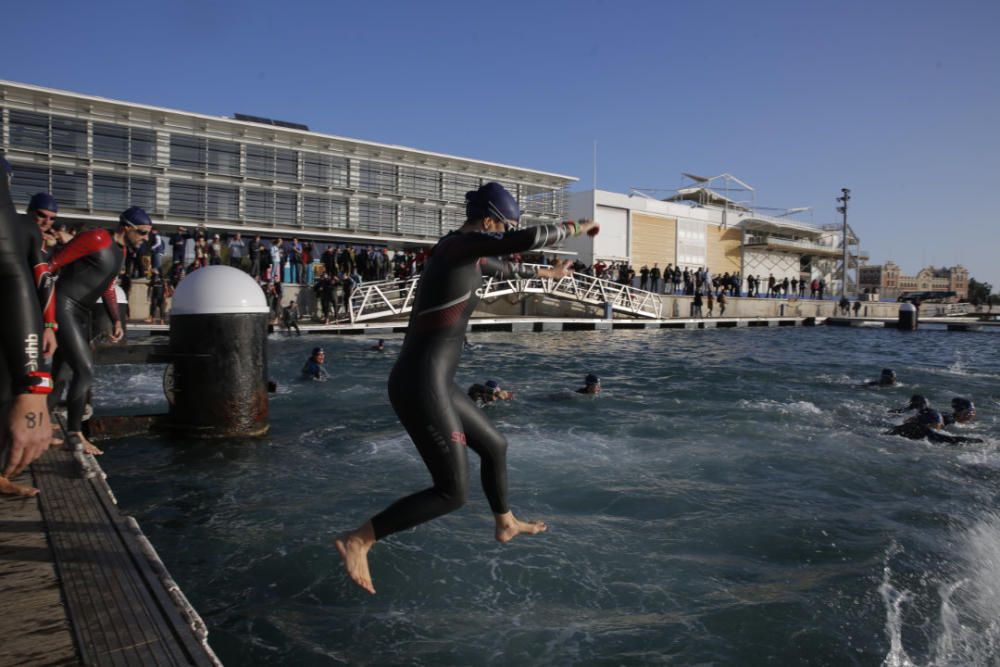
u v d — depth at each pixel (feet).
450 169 125.18
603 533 17.13
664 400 37.58
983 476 23.09
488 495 9.66
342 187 111.75
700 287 134.72
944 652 11.90
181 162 97.04
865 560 15.74
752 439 28.04
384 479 21.12
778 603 13.50
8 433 6.83
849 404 37.45
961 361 65.16
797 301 155.53
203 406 25.17
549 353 65.00
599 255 161.27
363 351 60.75
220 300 24.94
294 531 16.60
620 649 11.76
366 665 11.07
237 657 11.19
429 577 14.37
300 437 26.73
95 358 24.12
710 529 17.53
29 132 86.02
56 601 9.28
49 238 19.20
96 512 13.02
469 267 9.05
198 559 14.96
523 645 11.82
